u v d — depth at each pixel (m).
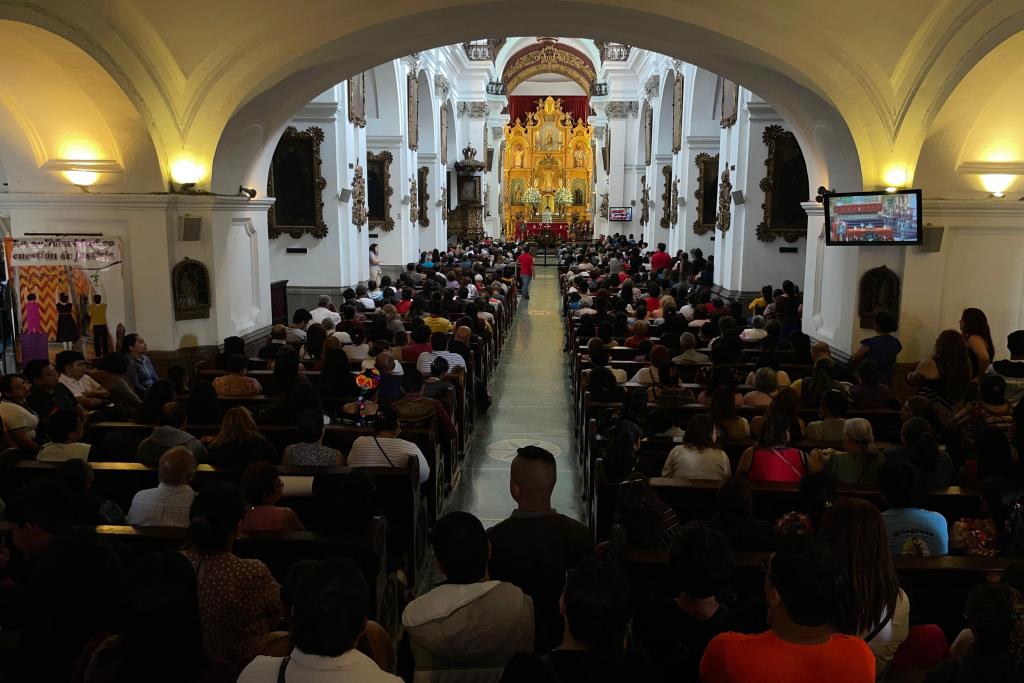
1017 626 2.37
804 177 14.14
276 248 15.20
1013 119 8.20
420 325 8.89
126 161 8.79
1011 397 6.67
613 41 10.55
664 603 2.80
